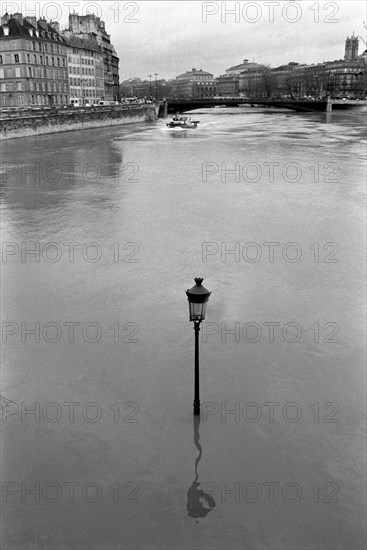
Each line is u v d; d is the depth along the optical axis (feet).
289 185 128.88
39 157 192.54
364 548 29.81
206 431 39.04
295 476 34.86
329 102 492.54
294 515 31.86
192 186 129.49
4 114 276.62
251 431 39.04
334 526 31.17
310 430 39.14
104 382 45.14
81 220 96.99
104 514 31.99
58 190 126.21
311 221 94.32
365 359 48.57
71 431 39.04
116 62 577.43
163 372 46.47
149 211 103.04
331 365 47.57
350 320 55.98
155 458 36.45
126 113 392.68
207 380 45.27
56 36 394.11
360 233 86.89
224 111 643.04
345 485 34.12
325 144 226.58
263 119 442.09
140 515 31.91
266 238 84.33
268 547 29.89
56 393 43.68
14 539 30.35
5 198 117.39
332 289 63.93
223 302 60.03
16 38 342.64
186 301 60.44
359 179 135.85
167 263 73.00
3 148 224.33
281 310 58.18
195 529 30.99
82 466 35.76
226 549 29.78
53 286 65.21
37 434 38.70
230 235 86.22
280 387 44.39
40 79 368.27
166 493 33.50
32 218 98.99
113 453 36.88
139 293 62.85
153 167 163.94
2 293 63.16
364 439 38.24
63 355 49.19
